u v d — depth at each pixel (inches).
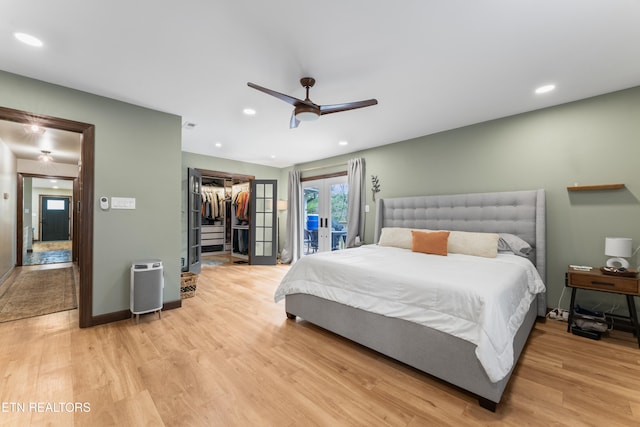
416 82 100.6
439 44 78.5
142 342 95.1
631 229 104.7
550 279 121.5
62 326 107.3
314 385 72.7
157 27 71.6
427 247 129.4
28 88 96.5
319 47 80.3
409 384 73.9
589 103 112.6
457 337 69.2
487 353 61.5
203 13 66.5
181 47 80.4
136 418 59.9
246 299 145.3
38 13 66.0
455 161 150.9
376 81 100.0
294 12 66.2
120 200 115.2
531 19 67.8
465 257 118.9
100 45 79.2
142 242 121.0
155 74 95.4
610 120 108.3
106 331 103.6
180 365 81.0
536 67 90.2
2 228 175.6
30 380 72.6
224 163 238.7
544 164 123.1
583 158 114.0
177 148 132.4
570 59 85.4
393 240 153.5
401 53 83.0
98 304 109.7
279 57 85.4
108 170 112.3
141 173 121.1
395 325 82.0
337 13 66.5
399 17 67.6
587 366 82.1
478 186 142.3
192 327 108.6
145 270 112.1
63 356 84.9
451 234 134.3
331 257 116.6
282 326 111.2
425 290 77.5
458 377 69.0
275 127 151.8
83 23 69.8
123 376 75.1
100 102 110.8
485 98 113.7
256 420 60.1
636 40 75.5
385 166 184.9
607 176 109.1
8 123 142.5
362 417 61.4
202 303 138.5
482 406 65.2
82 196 107.3
